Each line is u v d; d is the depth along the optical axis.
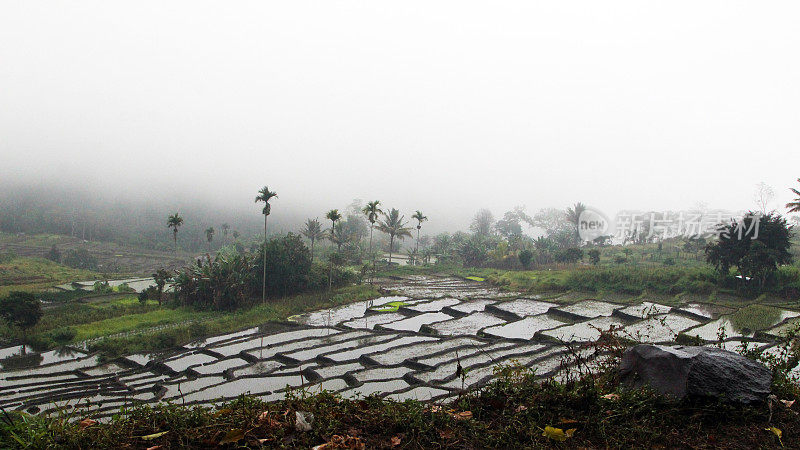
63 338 25.98
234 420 4.51
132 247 93.06
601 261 58.22
